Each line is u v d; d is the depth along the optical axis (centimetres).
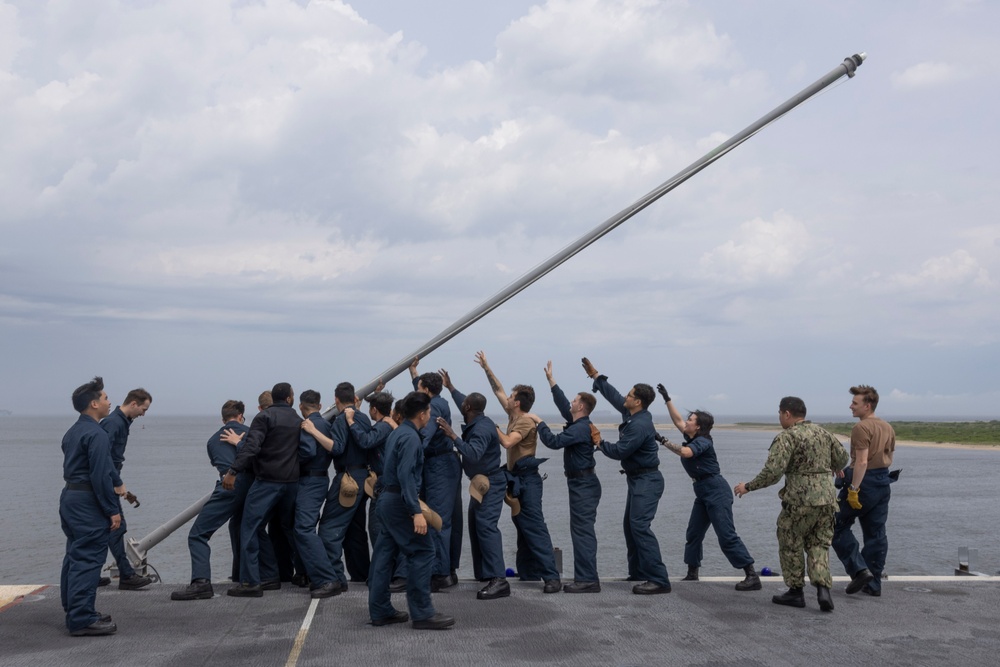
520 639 597
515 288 828
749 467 6962
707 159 832
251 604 705
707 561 2473
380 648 573
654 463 766
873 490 750
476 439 735
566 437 754
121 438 747
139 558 808
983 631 628
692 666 537
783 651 573
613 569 2328
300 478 748
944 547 2716
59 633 614
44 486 5528
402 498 621
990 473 6438
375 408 789
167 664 537
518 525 772
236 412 789
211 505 752
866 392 756
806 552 706
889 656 563
